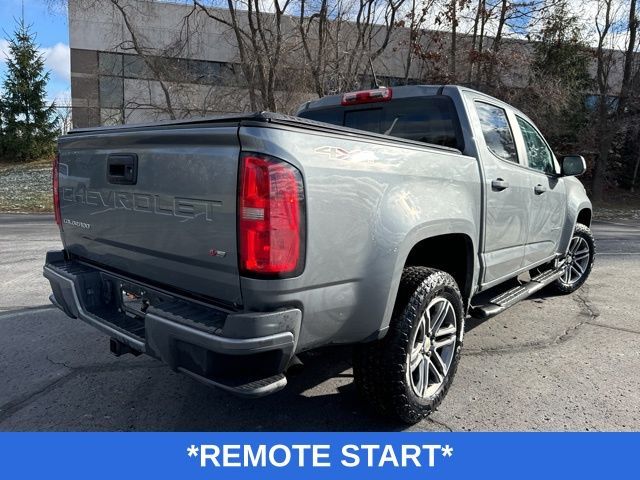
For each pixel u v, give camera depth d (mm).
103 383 3557
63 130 30234
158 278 2732
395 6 19828
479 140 3674
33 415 3115
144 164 2637
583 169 4797
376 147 2668
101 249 3117
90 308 3100
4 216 14273
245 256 2188
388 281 2654
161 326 2346
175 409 3223
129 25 20781
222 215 2262
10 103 28859
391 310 2730
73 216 3318
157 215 2590
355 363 2895
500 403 3332
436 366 3164
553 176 4957
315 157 2316
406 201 2793
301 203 2232
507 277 4238
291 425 3061
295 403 3318
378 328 2678
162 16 24062
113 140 2812
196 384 3559
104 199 2963
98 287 3162
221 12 20875
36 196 18328
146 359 3961
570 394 3461
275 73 17844
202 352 2225
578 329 4770
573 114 23047
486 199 3605
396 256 2678
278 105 18125
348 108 4320
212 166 2287
